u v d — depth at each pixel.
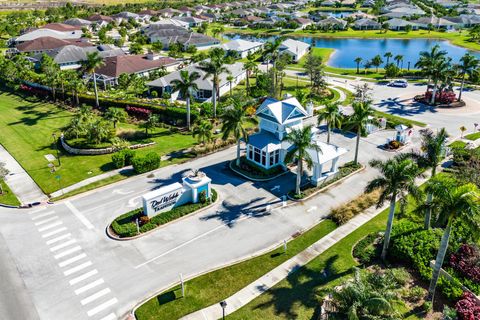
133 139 65.62
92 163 57.41
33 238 40.81
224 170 55.38
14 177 53.69
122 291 33.78
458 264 34.22
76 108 81.25
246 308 31.61
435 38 170.88
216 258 37.78
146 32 158.62
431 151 39.28
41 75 94.44
